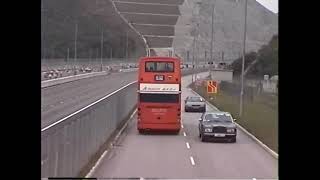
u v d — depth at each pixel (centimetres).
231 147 4491
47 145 1928
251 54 11294
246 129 5784
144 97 5575
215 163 3550
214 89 9119
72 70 15788
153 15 16025
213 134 4819
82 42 18212
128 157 3769
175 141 4925
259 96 9700
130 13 15875
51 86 11550
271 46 10538
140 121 5556
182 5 16062
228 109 8369
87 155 3145
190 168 3312
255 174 3092
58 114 5841
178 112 5588
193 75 19288
